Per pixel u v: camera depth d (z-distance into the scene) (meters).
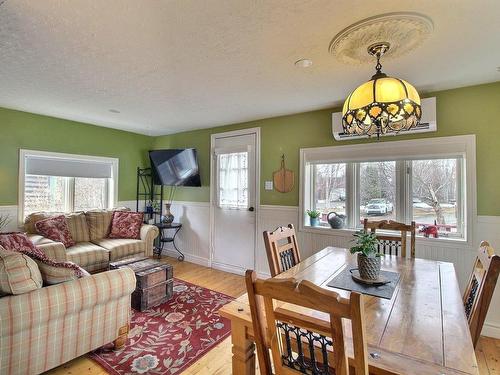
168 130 4.63
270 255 1.88
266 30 1.65
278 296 0.85
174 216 4.84
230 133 4.11
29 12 1.48
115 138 4.55
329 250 2.39
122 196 4.66
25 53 1.95
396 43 1.69
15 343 1.56
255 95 2.81
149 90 2.70
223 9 1.46
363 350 0.73
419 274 1.75
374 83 1.42
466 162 2.48
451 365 0.86
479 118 2.45
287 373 0.94
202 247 4.43
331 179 3.33
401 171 2.90
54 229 3.34
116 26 1.62
